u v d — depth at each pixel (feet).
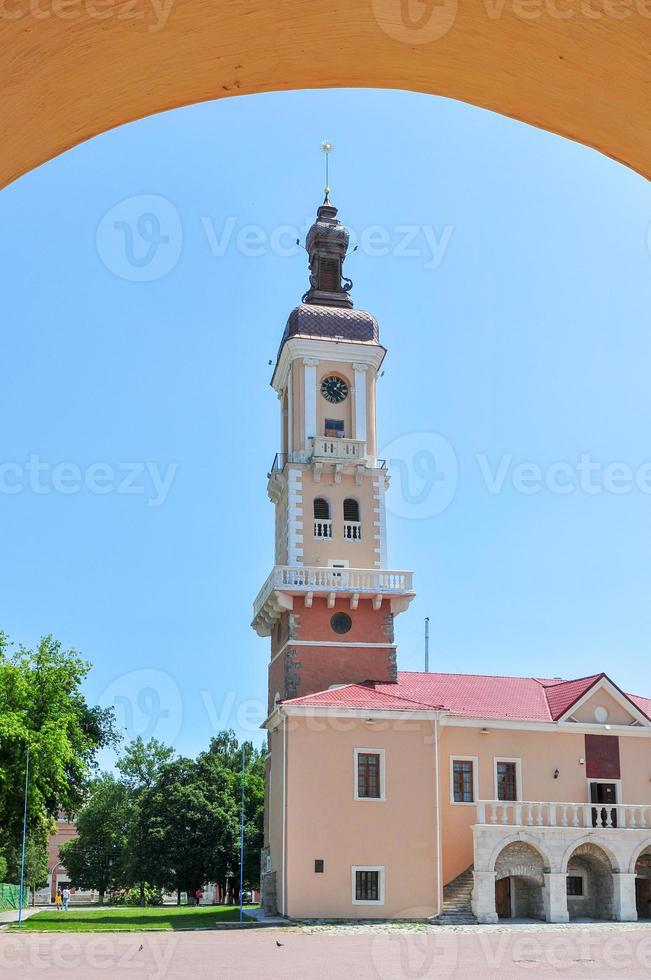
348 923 135.64
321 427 175.73
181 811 257.75
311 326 180.24
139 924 139.44
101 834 302.66
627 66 14.98
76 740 191.42
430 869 142.51
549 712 164.96
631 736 163.22
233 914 157.07
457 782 154.40
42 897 382.42
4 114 14.87
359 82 16.94
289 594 161.38
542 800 156.35
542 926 135.54
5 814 171.01
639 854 147.43
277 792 152.15
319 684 159.12
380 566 169.27
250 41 15.48
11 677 179.73
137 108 16.56
